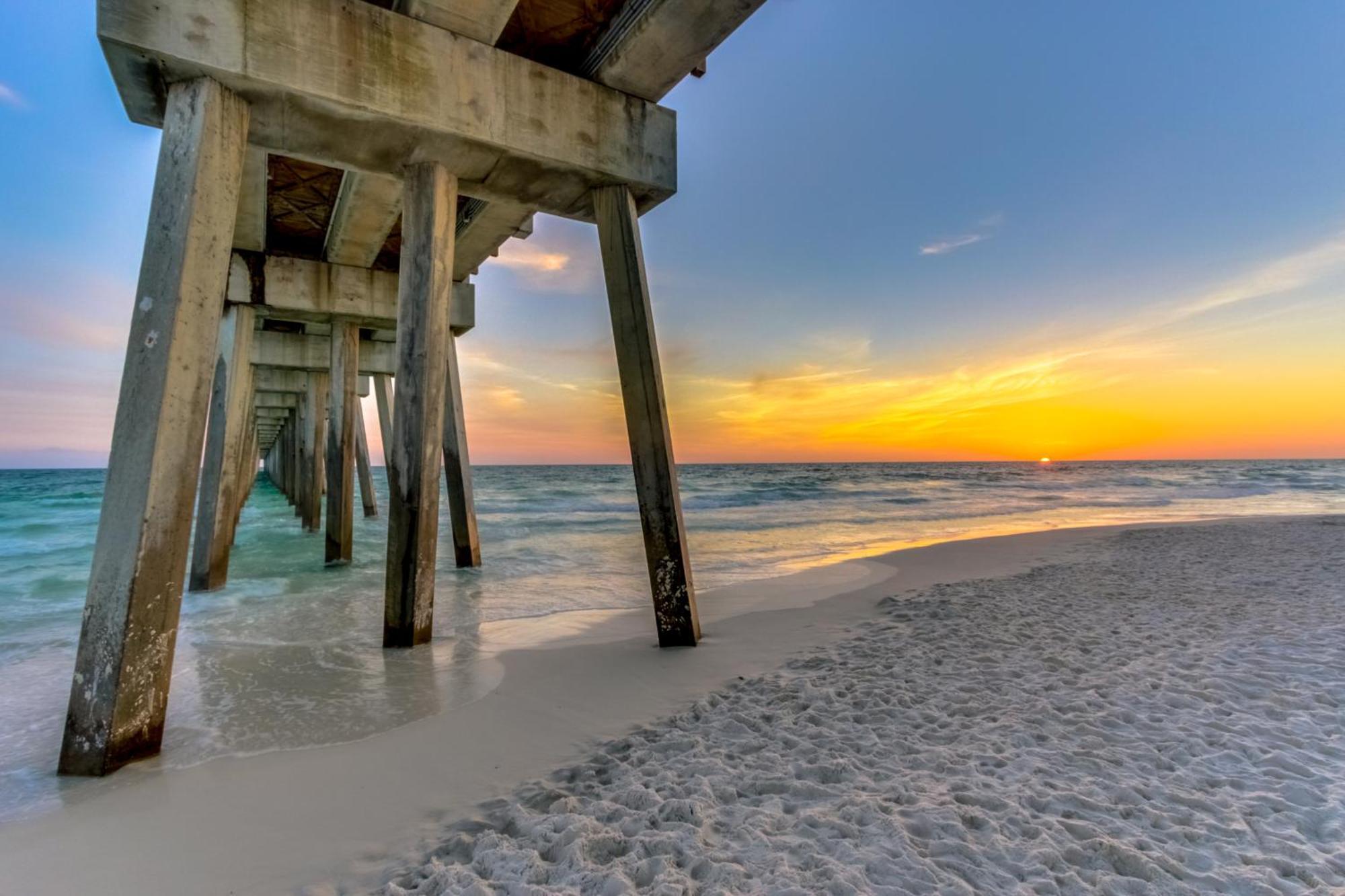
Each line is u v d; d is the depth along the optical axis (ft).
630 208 16.43
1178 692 12.08
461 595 23.41
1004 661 14.34
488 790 8.90
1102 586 23.21
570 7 14.75
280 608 20.76
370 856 7.35
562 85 15.37
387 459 15.58
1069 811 7.87
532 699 12.39
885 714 11.37
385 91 13.00
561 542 41.42
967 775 8.91
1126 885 6.38
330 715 11.58
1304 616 17.97
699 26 14.28
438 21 13.76
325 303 27.71
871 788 8.58
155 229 10.49
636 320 16.06
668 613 16.16
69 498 84.79
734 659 15.02
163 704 10.09
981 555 32.17
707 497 84.89
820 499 80.79
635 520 57.16
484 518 58.54
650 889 6.33
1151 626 17.13
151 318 10.12
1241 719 10.71
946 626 17.72
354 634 17.24
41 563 33.37
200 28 11.00
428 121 13.53
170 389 10.00
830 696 12.33
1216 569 26.16
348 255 27.30
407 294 15.11
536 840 7.40
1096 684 12.64
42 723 11.48
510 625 18.60
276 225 25.98
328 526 29.78
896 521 55.11
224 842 7.62
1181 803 8.05
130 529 9.70
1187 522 48.21
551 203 17.35
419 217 14.96
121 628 9.52
